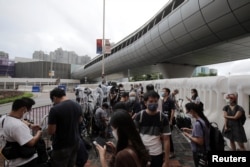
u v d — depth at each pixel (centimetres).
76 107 359
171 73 3603
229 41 1947
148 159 181
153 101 324
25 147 298
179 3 2391
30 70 10125
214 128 352
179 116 752
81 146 407
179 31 2205
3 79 7219
